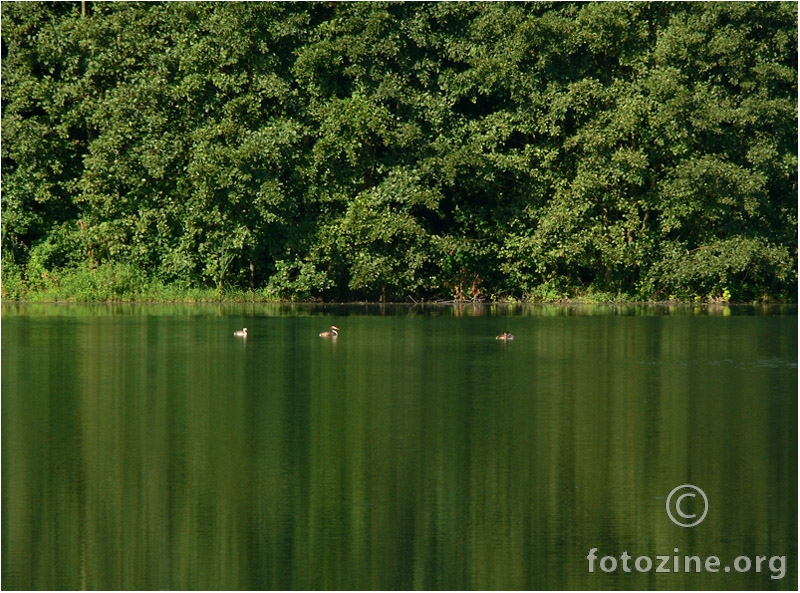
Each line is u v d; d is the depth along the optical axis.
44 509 32.91
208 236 94.69
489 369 56.50
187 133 93.94
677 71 93.81
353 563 29.36
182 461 37.53
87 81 93.94
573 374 55.16
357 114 92.94
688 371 56.34
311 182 95.00
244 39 92.56
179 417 44.03
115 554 29.64
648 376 54.59
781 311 92.31
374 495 34.19
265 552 29.89
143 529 31.41
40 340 67.19
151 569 28.95
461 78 94.75
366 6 94.56
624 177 94.75
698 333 74.00
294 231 95.12
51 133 95.19
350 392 49.47
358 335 71.56
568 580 28.66
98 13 95.19
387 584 28.28
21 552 29.98
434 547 30.25
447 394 49.12
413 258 95.12
